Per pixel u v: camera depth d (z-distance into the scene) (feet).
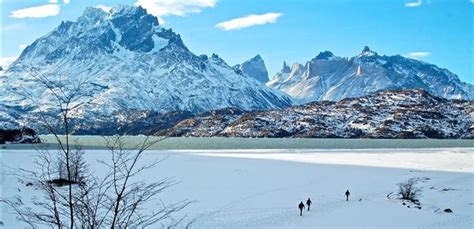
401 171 234.79
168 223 102.17
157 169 226.38
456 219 126.72
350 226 115.14
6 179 115.34
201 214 121.08
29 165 173.99
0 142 441.27
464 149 453.17
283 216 124.26
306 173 221.87
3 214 81.10
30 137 467.93
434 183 191.52
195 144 631.15
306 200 147.43
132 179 176.76
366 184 184.34
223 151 406.41
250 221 117.39
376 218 124.98
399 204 144.97
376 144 627.46
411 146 566.77
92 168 195.52
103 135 49.06
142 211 113.60
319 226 114.32
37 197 91.91
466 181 198.49
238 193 156.97
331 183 186.19
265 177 204.03
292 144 634.84
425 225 118.93
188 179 190.49
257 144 636.07
